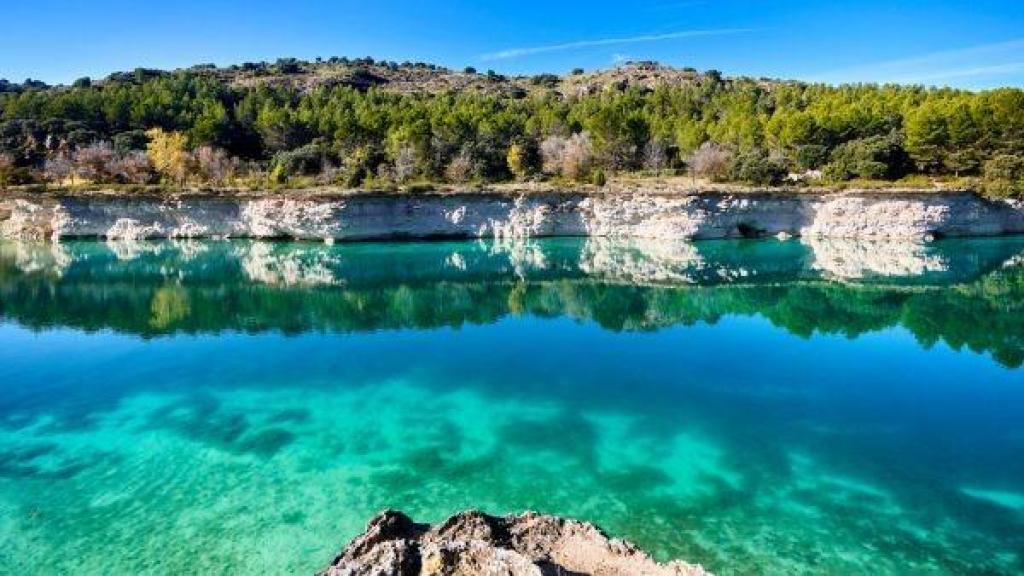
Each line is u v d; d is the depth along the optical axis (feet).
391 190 253.03
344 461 76.38
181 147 307.99
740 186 264.11
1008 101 247.50
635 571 46.73
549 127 350.64
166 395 99.86
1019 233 245.86
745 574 54.08
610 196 256.73
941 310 151.94
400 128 329.31
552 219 258.98
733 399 97.45
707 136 329.72
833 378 107.14
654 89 504.43
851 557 56.59
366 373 110.32
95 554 58.34
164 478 72.54
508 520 53.57
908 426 86.89
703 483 70.64
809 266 201.26
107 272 200.44
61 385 104.99
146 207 256.32
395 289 180.45
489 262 214.69
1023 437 83.15
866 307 155.74
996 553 57.41
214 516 64.44
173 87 437.58
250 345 128.47
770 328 139.54
